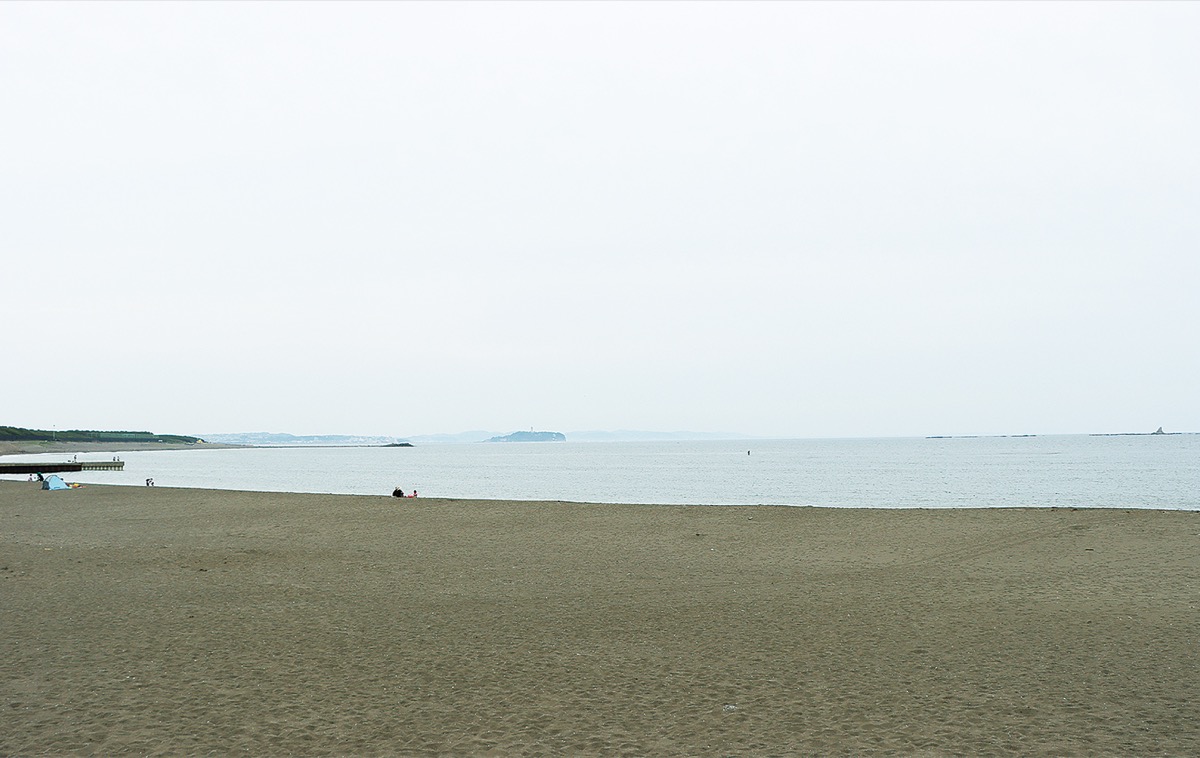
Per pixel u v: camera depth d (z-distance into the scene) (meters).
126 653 8.90
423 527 21.75
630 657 8.77
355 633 9.92
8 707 7.03
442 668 8.32
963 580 13.51
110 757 5.89
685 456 141.38
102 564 15.59
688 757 5.89
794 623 10.45
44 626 10.25
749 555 16.73
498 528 21.45
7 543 18.86
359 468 95.56
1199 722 6.52
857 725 6.55
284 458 149.00
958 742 6.16
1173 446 166.38
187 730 6.46
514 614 11.09
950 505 37.91
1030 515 21.61
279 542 19.02
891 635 9.72
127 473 78.88
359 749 6.07
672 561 16.05
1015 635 9.62
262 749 6.06
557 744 6.17
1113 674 7.91
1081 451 133.25
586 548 17.89
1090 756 5.85
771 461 106.31
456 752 6.01
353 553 17.19
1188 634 9.52
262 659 8.66
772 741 6.20
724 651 9.01
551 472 80.31
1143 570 13.94
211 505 28.53
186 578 14.06
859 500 41.38
